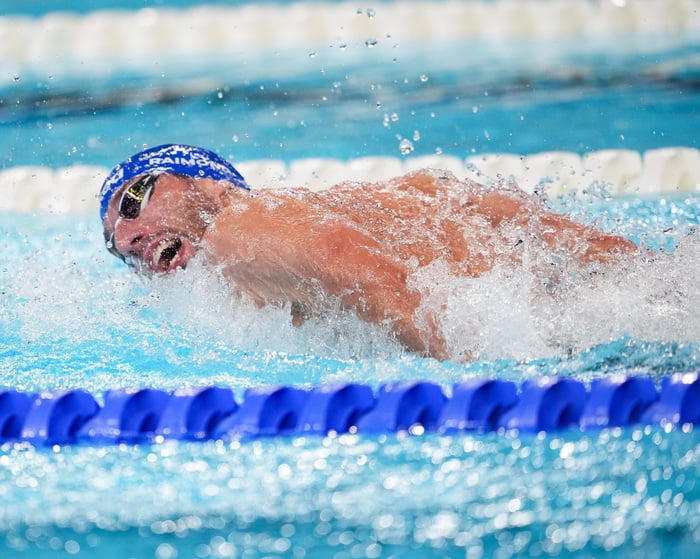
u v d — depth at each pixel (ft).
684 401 21.45
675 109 54.65
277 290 26.58
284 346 27.43
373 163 49.08
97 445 21.76
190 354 27.58
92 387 25.38
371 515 17.58
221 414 22.61
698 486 17.87
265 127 56.03
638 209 40.75
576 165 47.57
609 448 20.07
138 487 19.35
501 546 16.30
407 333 25.21
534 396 21.80
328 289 25.64
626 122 53.11
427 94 60.64
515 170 47.80
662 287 26.53
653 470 18.74
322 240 25.66
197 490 19.06
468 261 26.48
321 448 20.97
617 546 16.08
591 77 61.57
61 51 73.77
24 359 27.76
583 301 26.04
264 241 26.23
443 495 18.22
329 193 29.12
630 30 71.00
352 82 63.77
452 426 21.63
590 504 17.52
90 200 48.06
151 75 67.62
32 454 21.43
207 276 28.14
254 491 18.85
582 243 27.86
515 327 25.27
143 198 28.40
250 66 68.64
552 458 19.71
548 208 34.01
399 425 21.85
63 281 35.01
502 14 73.46
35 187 48.88
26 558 16.72
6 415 22.70
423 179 30.83
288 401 22.57
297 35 74.28
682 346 24.88
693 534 16.29
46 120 59.21
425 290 25.43
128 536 17.26
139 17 76.74
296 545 16.69
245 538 17.02
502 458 19.89
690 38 67.92
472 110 57.21
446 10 74.43
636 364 24.22
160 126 57.06
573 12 72.59
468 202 29.19
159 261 28.60
